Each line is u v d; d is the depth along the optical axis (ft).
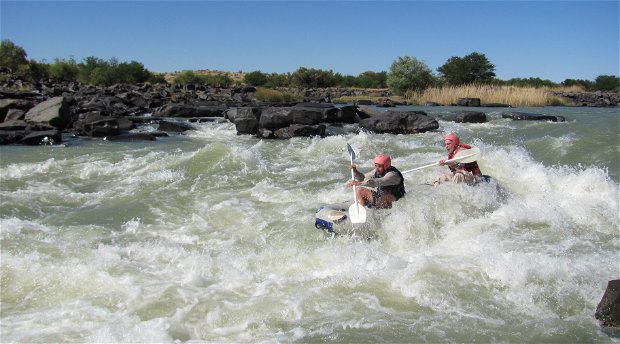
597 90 198.90
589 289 16.38
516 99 111.14
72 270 17.75
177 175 33.96
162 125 61.11
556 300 15.84
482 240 20.86
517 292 16.29
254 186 31.60
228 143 50.93
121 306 15.60
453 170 25.93
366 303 15.72
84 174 35.14
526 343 13.62
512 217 23.53
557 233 21.91
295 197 28.73
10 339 13.71
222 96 126.52
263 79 194.90
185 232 23.35
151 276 17.62
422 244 21.27
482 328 14.35
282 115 55.52
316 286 16.76
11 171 35.19
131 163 38.11
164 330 14.16
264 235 22.85
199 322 14.78
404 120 57.36
